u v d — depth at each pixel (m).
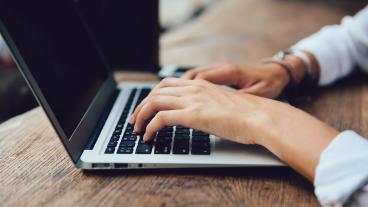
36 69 0.60
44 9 0.74
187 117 0.63
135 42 1.11
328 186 0.51
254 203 0.53
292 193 0.55
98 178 0.59
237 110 0.62
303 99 0.90
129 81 1.05
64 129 0.59
